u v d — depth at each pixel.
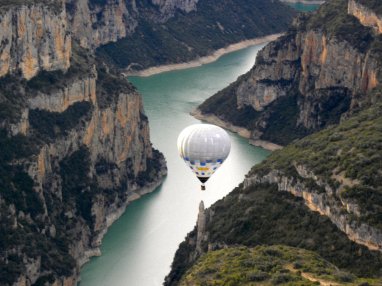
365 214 168.12
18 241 194.50
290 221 183.12
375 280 155.38
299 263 159.75
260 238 182.75
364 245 167.00
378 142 188.38
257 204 191.88
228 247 182.12
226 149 194.12
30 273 193.12
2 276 187.88
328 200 177.75
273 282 151.00
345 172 179.38
